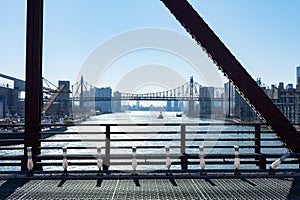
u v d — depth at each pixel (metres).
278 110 6.84
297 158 7.45
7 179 6.46
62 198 5.17
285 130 6.88
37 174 6.84
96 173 6.89
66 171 6.72
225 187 5.86
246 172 6.99
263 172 6.99
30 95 7.37
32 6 7.41
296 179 6.48
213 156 7.55
